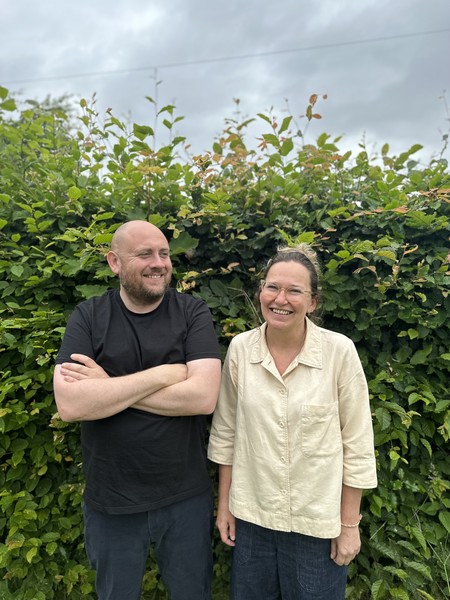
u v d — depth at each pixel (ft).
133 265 4.80
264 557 4.85
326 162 7.13
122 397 4.52
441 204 6.64
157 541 4.99
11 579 6.56
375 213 6.46
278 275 4.57
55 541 6.57
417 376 6.51
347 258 6.11
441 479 6.50
